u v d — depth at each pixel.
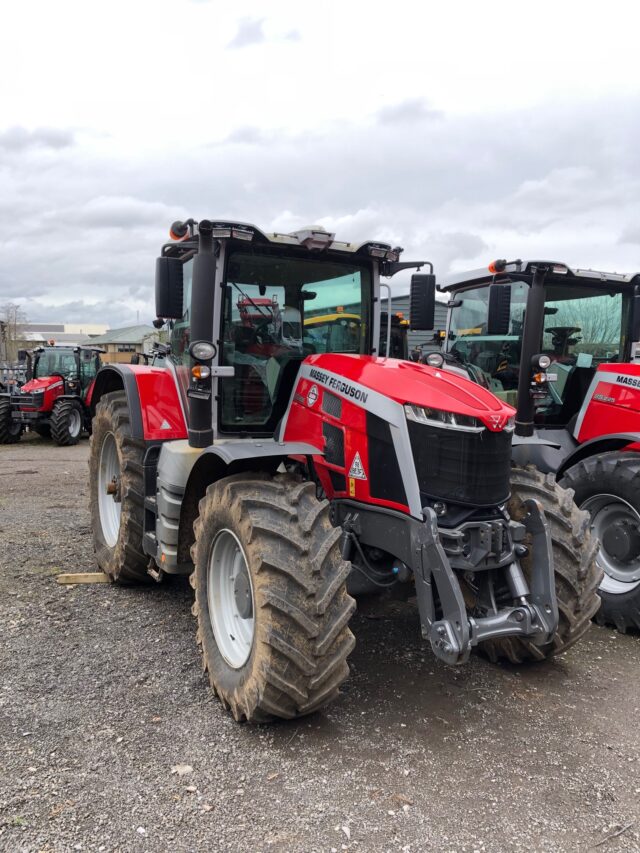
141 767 2.66
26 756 2.71
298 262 3.82
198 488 3.70
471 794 2.54
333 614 2.79
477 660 3.77
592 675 3.66
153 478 4.28
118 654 3.69
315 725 3.00
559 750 2.87
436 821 2.39
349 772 2.66
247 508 2.93
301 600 2.74
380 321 4.12
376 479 3.13
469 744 2.89
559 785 2.62
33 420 14.09
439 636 2.80
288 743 2.85
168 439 4.20
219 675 3.13
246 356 3.71
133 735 2.89
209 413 3.56
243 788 2.55
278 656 2.73
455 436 2.95
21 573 5.06
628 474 4.38
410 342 8.76
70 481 9.34
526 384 4.84
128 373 4.43
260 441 3.51
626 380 4.80
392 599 3.48
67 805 2.43
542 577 3.10
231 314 3.65
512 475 3.66
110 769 2.64
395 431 3.03
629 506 4.46
